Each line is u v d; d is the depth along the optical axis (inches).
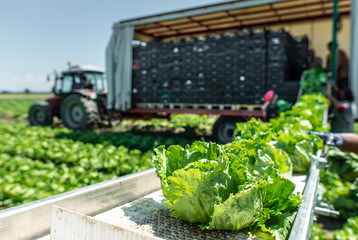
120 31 407.8
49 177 235.8
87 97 489.7
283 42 316.8
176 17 361.4
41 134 449.7
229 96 342.3
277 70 319.9
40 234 62.2
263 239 62.6
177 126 548.7
